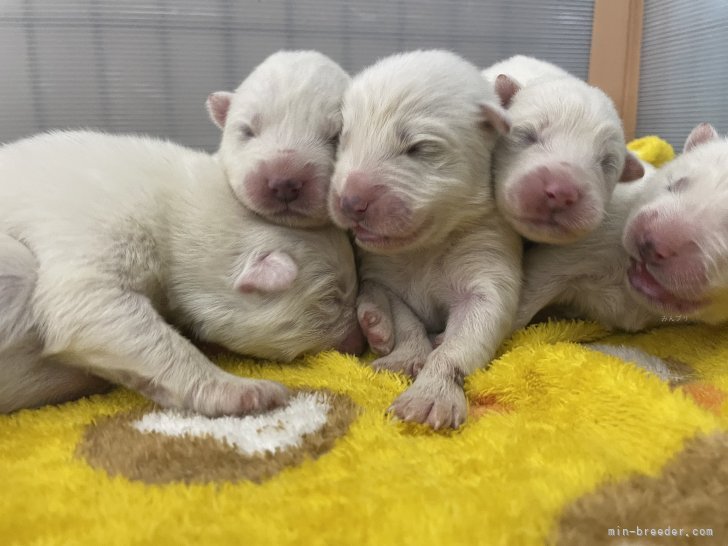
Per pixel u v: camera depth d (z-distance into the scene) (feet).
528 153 0.70
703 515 0.42
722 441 0.50
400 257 0.75
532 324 0.80
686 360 0.71
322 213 0.69
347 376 0.67
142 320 0.61
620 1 1.56
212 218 0.68
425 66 0.69
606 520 0.41
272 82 0.75
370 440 0.53
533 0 1.52
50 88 1.31
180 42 1.35
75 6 1.29
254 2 1.36
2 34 1.27
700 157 0.72
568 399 0.58
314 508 0.42
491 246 0.72
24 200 0.63
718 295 0.64
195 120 1.39
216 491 0.46
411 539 0.39
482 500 0.42
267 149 0.70
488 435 0.53
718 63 1.41
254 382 0.62
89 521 0.42
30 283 0.60
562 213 0.66
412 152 0.65
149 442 0.54
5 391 0.61
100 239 0.62
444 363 0.64
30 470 0.50
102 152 0.69
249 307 0.67
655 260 0.64
